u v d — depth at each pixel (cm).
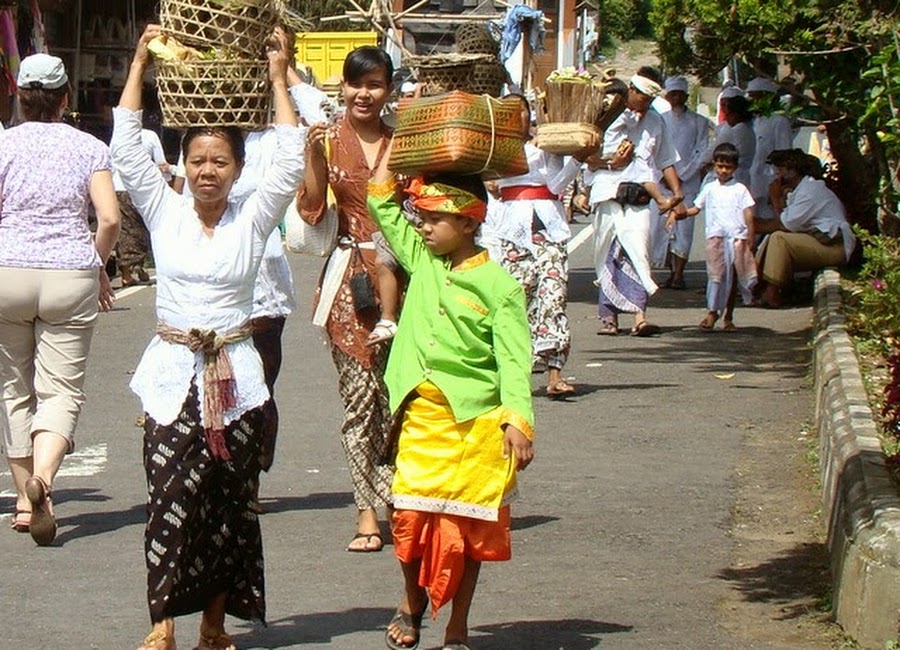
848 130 1881
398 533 718
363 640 777
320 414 1379
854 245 2041
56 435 970
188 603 723
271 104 827
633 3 7469
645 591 864
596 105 1399
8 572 905
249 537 736
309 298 2205
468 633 788
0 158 977
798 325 1891
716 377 1544
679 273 2289
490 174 725
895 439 961
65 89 1006
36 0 2305
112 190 992
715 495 1082
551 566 913
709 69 2247
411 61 1127
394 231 736
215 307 730
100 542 973
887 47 947
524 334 703
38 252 971
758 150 2242
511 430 691
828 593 851
